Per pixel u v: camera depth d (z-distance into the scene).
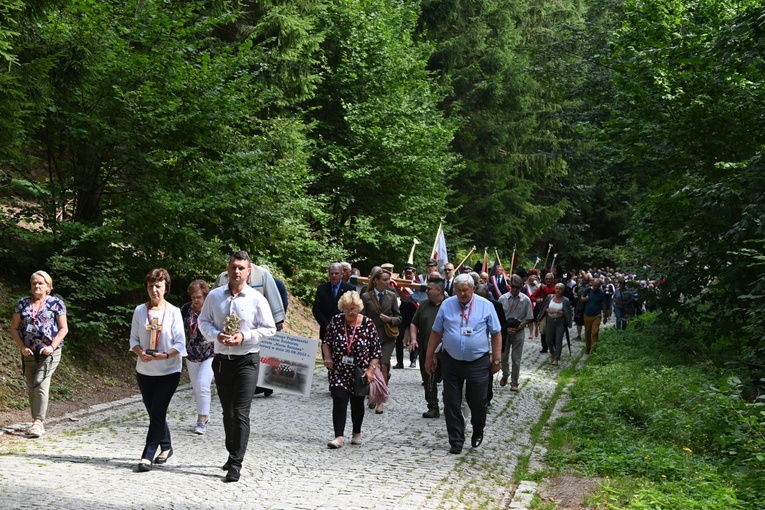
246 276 7.17
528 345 22.03
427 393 10.90
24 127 11.12
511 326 13.57
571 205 46.91
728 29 12.45
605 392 11.17
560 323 18.02
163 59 13.32
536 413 11.75
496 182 38.88
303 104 25.38
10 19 9.88
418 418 10.80
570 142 40.78
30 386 8.63
